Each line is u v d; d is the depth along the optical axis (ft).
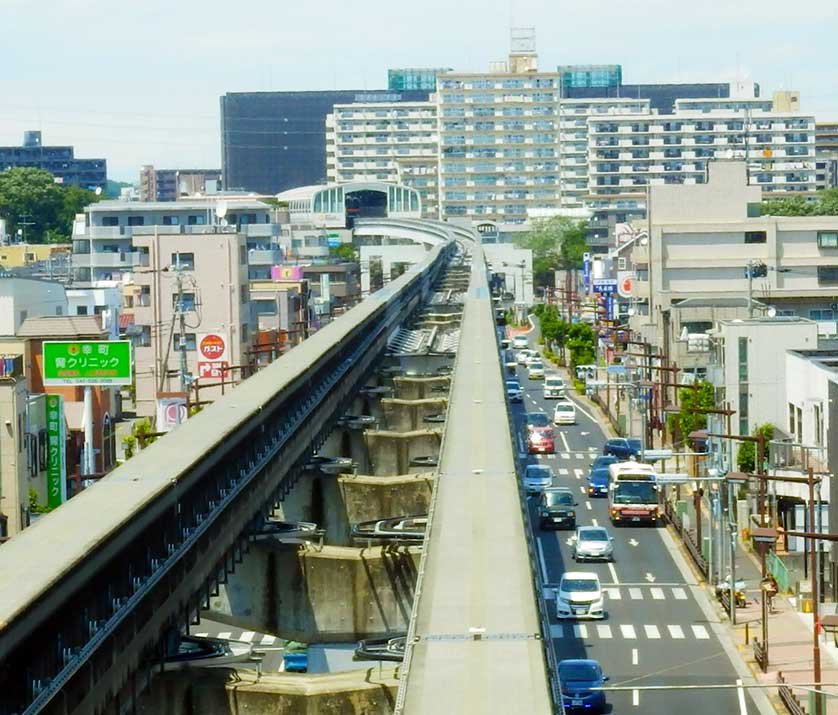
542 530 355.77
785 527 318.86
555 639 261.85
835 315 552.82
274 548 142.72
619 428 500.74
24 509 271.28
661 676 237.66
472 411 188.44
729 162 642.22
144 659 98.27
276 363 204.54
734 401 389.80
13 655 72.95
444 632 90.38
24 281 456.86
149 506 101.19
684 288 623.36
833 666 243.60
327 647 161.58
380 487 187.11
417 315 426.51
